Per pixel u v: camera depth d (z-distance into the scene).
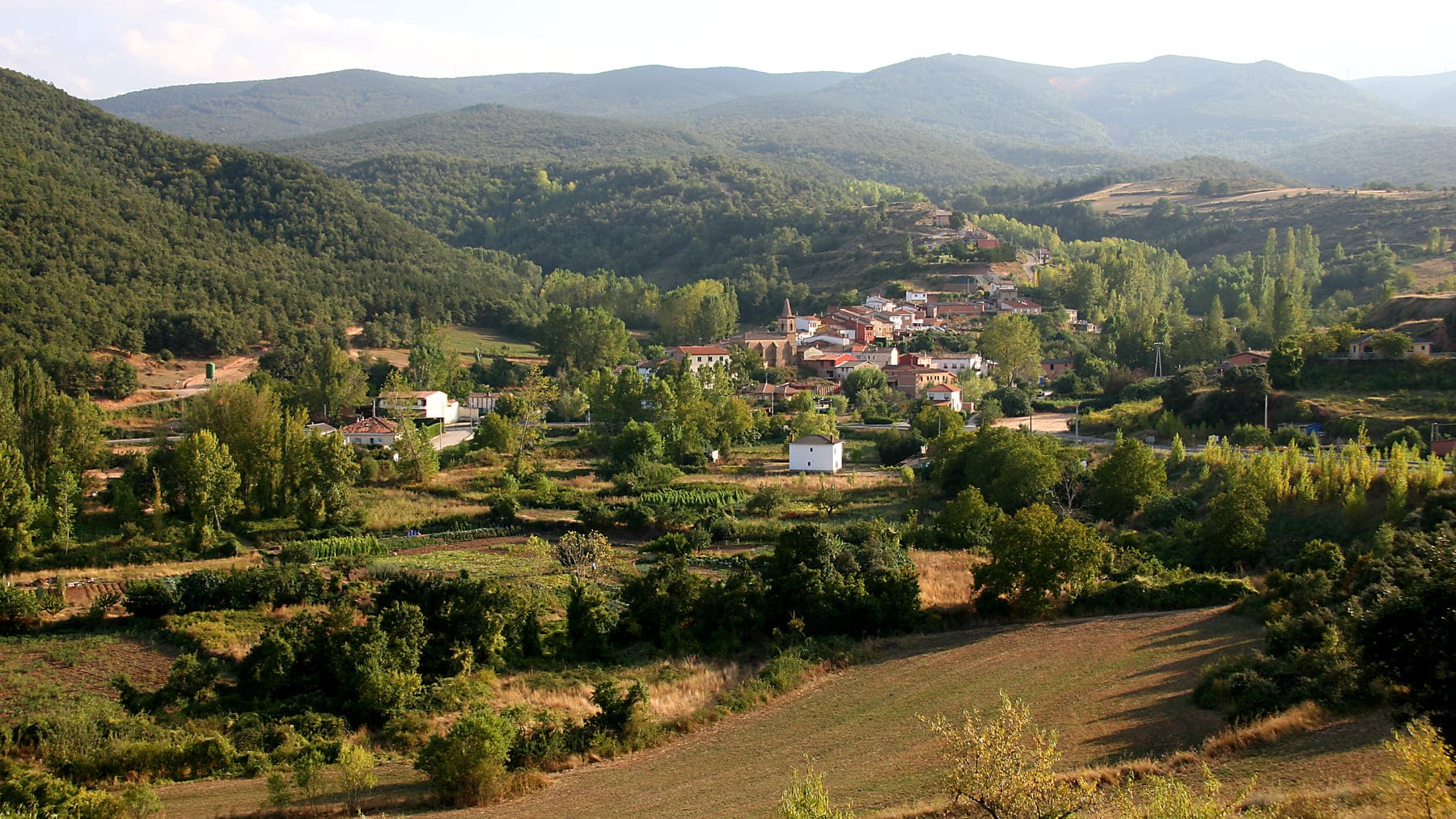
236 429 125.44
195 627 77.38
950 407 180.50
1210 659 59.94
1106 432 157.38
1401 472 90.75
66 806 46.12
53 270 192.88
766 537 110.69
